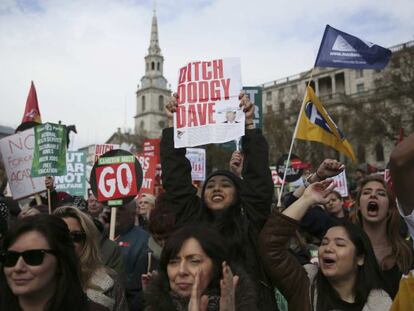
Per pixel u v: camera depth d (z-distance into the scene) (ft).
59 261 7.25
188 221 12.10
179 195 12.48
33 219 7.27
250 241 11.08
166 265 8.25
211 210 11.68
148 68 365.61
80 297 7.36
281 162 32.27
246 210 11.49
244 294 8.23
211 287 7.98
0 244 7.32
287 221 9.89
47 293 7.18
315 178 12.60
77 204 21.27
